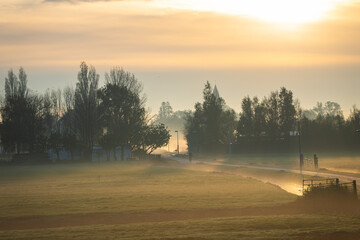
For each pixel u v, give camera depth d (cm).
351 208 3078
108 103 10844
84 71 10925
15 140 10562
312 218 2508
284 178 6084
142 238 1983
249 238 1931
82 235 2153
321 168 7381
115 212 3291
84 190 4894
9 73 10975
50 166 9475
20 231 2369
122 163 10075
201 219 2708
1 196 4422
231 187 4981
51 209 3500
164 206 3538
